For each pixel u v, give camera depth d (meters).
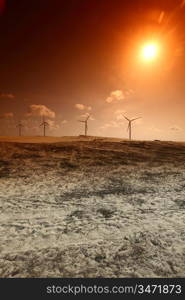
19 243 7.22
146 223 8.92
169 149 31.38
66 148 29.58
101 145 32.56
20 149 28.25
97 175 18.17
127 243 7.23
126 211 10.39
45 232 8.09
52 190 14.23
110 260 6.24
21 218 9.51
